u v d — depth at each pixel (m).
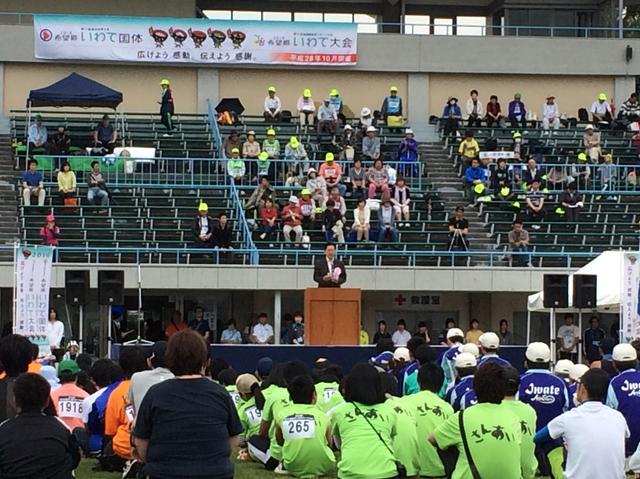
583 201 38.78
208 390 8.57
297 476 14.77
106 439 14.93
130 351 14.51
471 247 36.22
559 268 33.62
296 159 39.34
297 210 34.94
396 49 46.41
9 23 46.09
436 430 10.38
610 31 48.81
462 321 35.66
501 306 35.50
